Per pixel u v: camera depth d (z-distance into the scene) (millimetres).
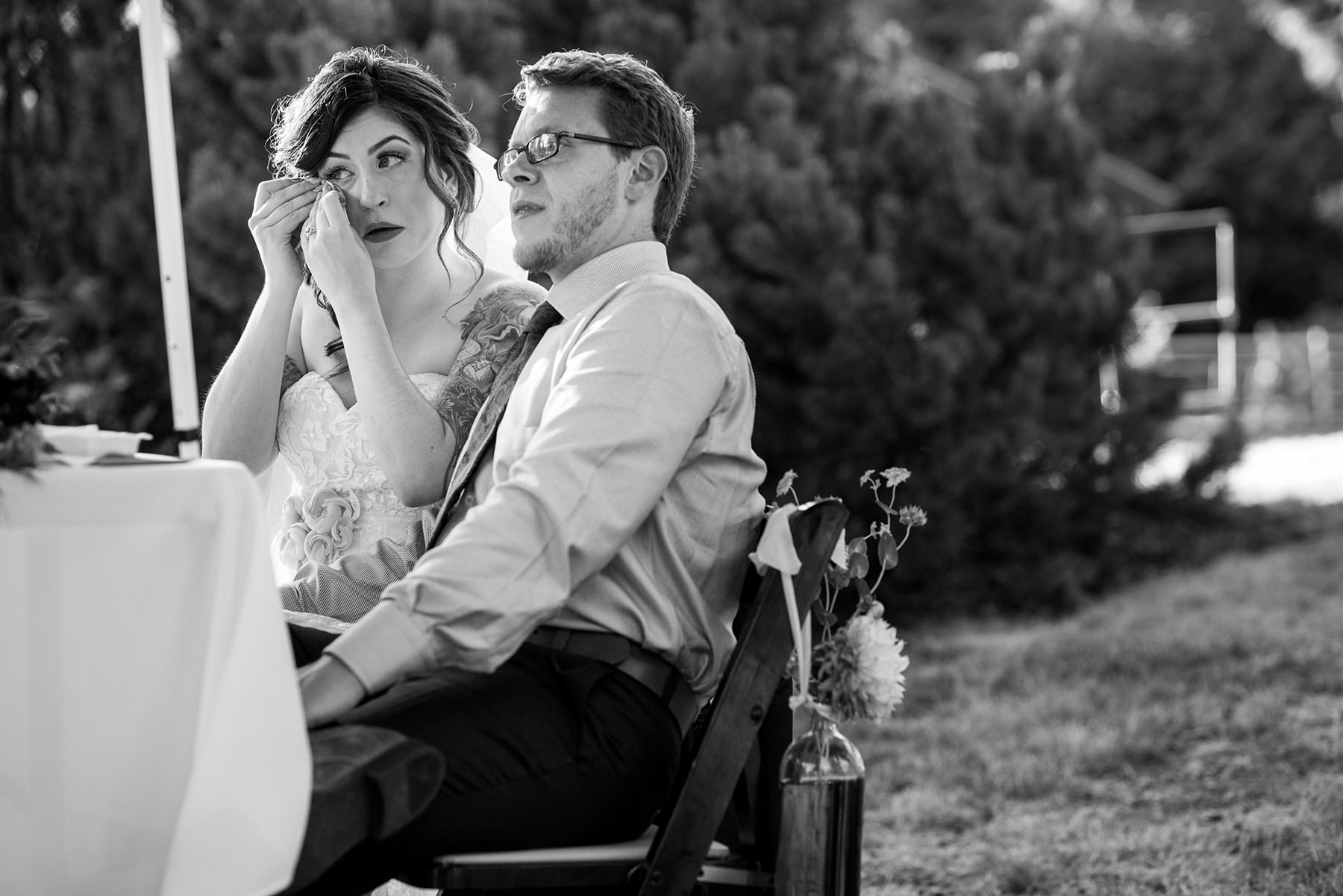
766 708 1862
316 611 2342
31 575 1582
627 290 1979
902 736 4480
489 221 2689
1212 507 8086
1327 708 4305
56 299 5816
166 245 3025
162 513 1601
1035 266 7078
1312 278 26375
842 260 6109
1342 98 26750
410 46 5344
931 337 6543
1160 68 26469
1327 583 6336
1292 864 3100
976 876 3271
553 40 6348
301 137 2482
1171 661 5035
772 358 6215
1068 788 3822
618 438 1840
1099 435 7285
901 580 6477
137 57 5988
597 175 2082
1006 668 5219
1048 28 8008
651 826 2045
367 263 2361
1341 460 12375
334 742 1663
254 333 2500
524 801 1825
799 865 1823
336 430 2471
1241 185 26141
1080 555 7242
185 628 1605
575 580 1804
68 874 1587
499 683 1876
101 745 1593
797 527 1908
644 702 1938
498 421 2104
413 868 1789
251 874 1506
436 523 2111
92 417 5586
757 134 6199
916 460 6375
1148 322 7770
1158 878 3127
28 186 5914
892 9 26594
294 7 5449
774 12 6648
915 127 6848
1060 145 7562
